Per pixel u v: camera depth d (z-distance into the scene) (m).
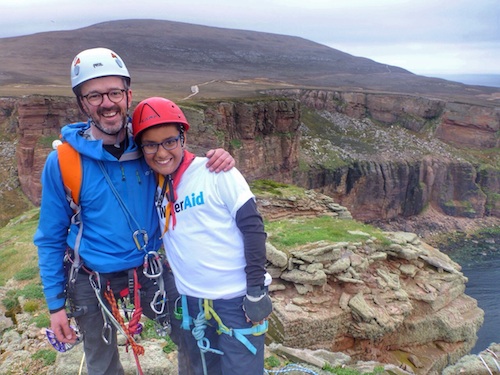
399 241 16.08
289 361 7.83
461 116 107.56
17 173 56.91
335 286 13.91
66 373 6.25
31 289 10.54
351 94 115.25
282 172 68.06
